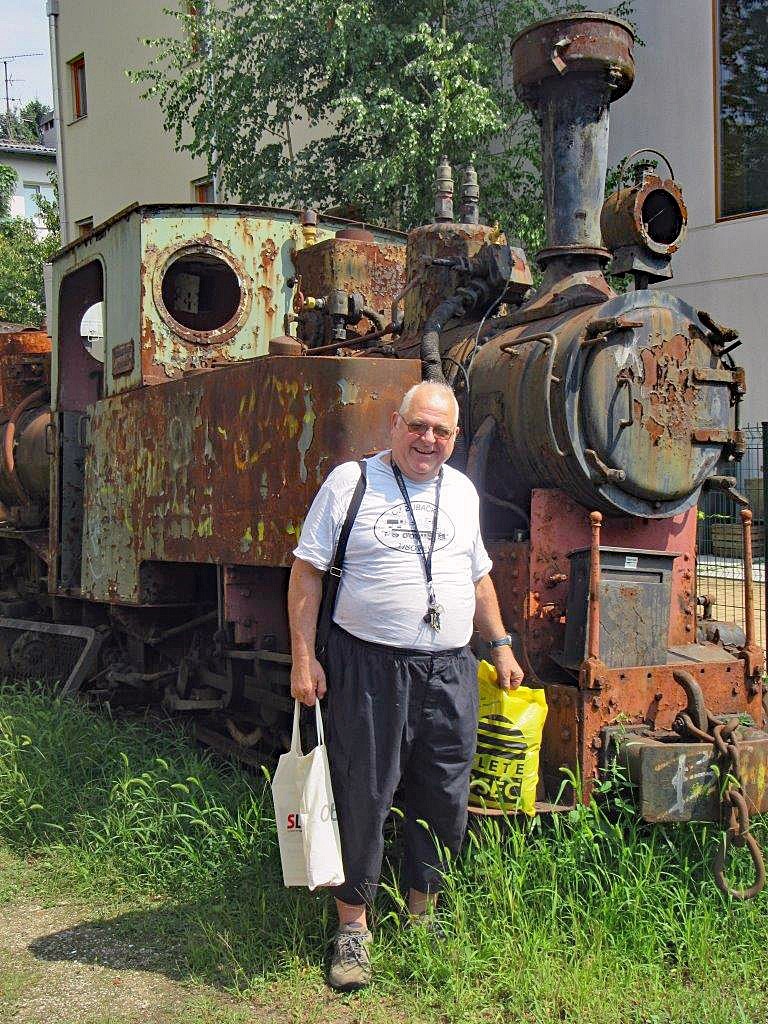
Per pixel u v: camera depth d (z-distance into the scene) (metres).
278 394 4.40
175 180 18.12
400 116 11.16
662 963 3.41
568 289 4.34
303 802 3.29
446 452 3.39
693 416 4.09
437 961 3.32
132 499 5.77
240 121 12.91
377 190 11.10
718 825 3.83
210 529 4.91
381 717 3.36
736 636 4.59
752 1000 3.23
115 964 3.56
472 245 4.94
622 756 3.70
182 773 4.88
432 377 4.21
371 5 11.64
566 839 3.69
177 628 5.97
